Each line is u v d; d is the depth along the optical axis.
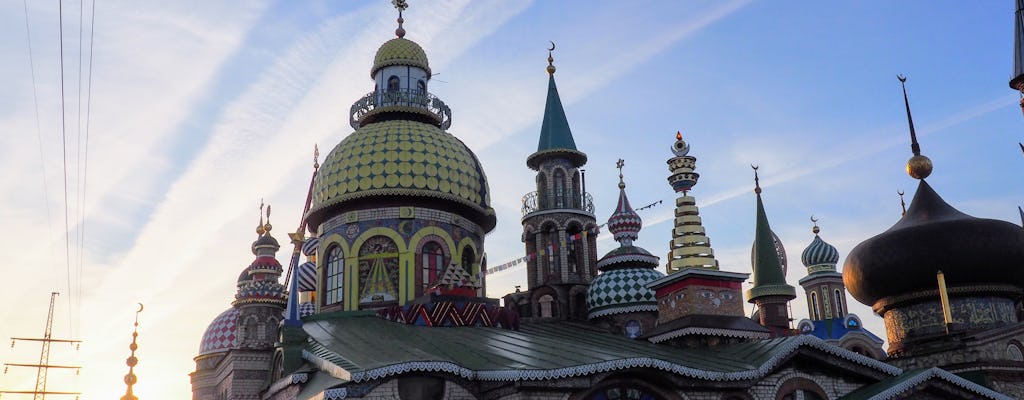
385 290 41.72
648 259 48.19
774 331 39.84
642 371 28.86
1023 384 36.91
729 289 38.34
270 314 48.91
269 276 50.97
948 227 41.19
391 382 27.94
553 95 53.84
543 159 51.88
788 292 40.75
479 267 45.38
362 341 32.84
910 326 42.25
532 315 49.06
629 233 50.75
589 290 48.09
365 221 43.09
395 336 33.91
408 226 42.75
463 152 46.28
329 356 30.27
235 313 58.69
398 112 47.41
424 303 37.31
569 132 52.53
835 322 64.31
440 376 28.44
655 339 37.38
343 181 43.59
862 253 43.88
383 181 43.09
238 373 46.50
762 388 31.25
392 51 49.94
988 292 40.97
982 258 40.53
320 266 44.03
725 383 30.09
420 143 44.69
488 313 37.59
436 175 43.97
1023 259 41.00
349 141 45.31
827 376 32.62
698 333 35.66
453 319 36.75
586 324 46.59
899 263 41.88
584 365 27.83
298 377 30.92
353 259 42.47
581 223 50.59
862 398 30.22
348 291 42.03
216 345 57.72
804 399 31.89
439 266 43.19
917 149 44.97
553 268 49.53
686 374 29.31
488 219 46.41
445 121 49.44
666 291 39.16
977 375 35.72
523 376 27.39
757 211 43.25
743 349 33.91
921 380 29.83
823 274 69.44
